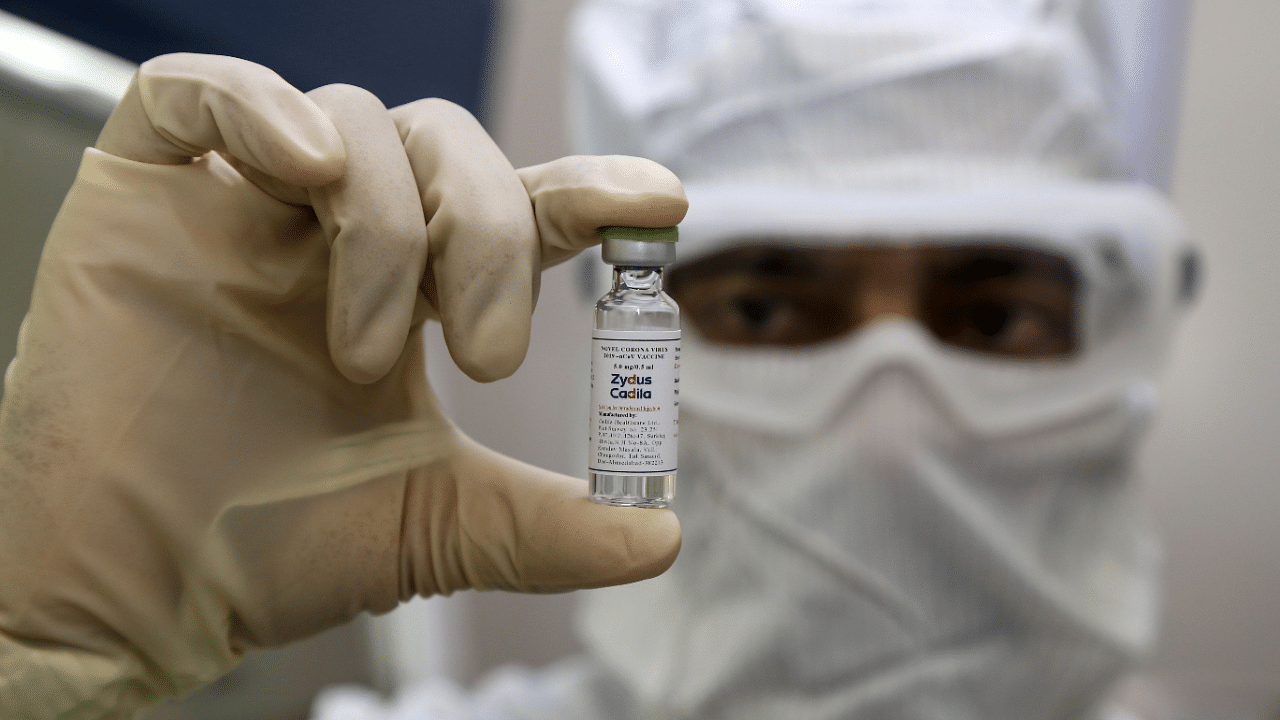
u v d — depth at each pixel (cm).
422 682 246
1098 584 187
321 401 81
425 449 83
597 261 192
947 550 180
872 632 181
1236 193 252
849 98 178
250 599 80
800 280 185
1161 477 263
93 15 161
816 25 180
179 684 83
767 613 183
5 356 166
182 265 74
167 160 75
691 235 174
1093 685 188
